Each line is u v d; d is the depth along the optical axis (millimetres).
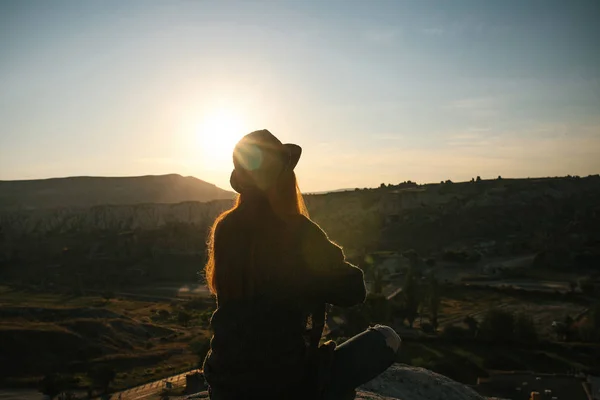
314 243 2750
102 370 43500
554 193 178500
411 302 62000
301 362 2701
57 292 98250
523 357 47250
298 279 2689
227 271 2723
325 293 2748
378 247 131375
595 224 141250
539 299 75312
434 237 142500
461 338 52438
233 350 2668
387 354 3000
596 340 52562
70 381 45281
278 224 2773
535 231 142125
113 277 111312
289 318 2680
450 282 88812
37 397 43781
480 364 45344
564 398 34344
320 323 2803
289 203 2902
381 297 55719
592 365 44500
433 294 62125
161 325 69500
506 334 51844
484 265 108375
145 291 98938
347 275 2744
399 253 117000
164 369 49844
